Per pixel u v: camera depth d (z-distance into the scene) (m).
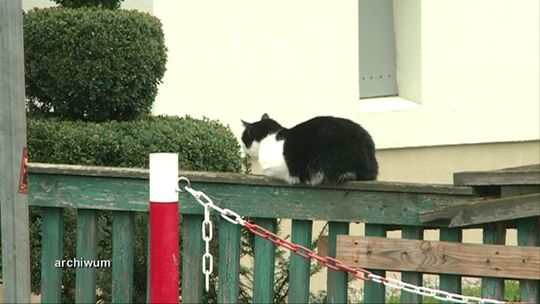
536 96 17.31
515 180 9.81
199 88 14.84
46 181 9.92
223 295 10.12
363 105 16.53
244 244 11.78
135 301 11.16
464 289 15.02
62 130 11.41
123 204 9.95
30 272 10.64
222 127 12.66
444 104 16.73
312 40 15.77
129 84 11.91
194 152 11.75
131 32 11.77
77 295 10.11
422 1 16.53
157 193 8.71
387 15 17.11
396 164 16.53
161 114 14.07
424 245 9.88
